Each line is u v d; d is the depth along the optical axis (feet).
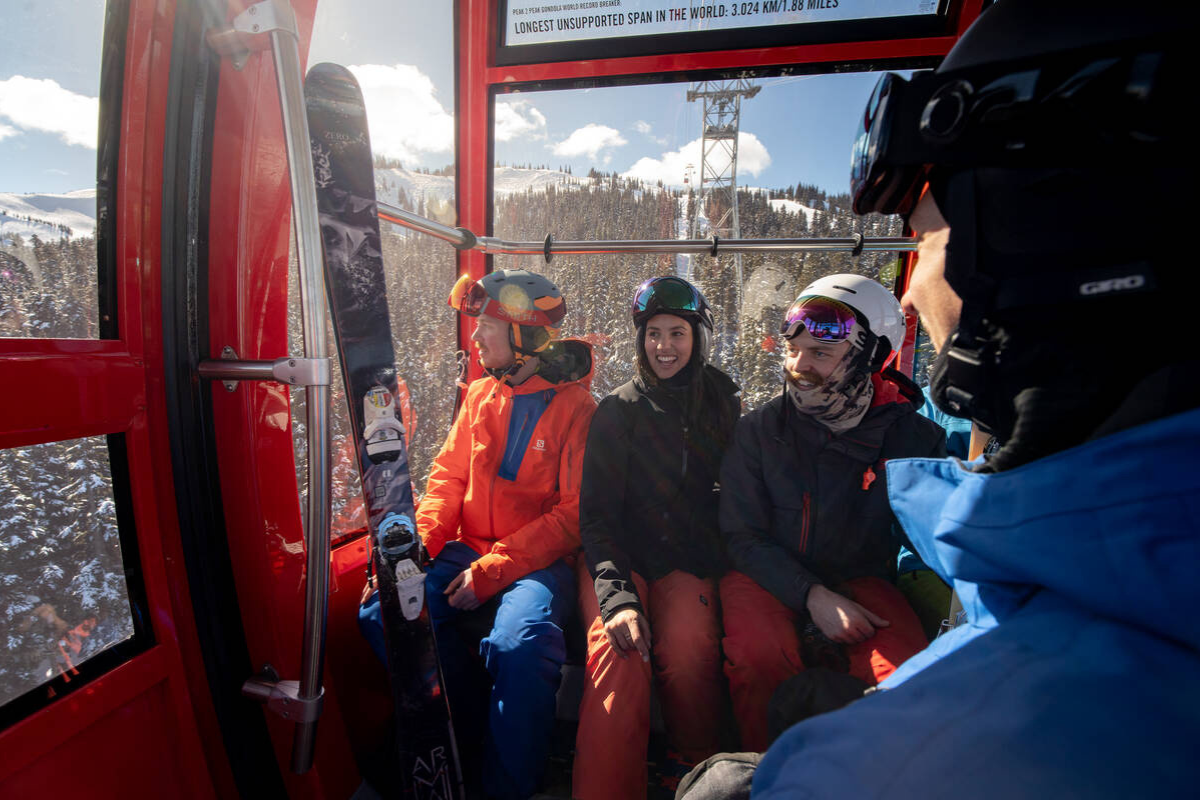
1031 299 1.11
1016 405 1.19
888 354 4.46
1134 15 1.04
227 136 3.26
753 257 6.13
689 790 2.80
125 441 3.01
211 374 3.21
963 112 1.20
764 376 6.23
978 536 1.22
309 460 2.99
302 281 2.86
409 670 3.71
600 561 4.62
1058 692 0.91
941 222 1.46
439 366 6.73
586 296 6.62
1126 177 1.00
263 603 3.63
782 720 3.40
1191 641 0.88
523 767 4.07
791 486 4.71
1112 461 1.00
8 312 2.59
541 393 5.55
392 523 3.67
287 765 3.76
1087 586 1.00
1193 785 0.76
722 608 4.70
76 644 2.87
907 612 4.35
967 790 0.83
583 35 6.09
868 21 5.53
